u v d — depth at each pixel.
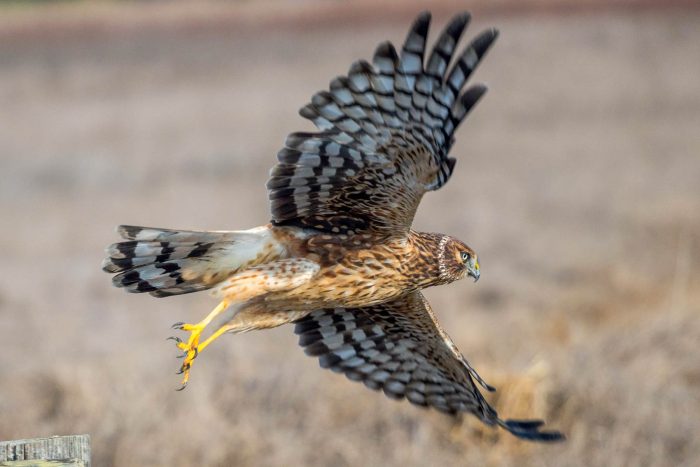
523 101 35.25
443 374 8.51
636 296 17.77
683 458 11.44
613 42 40.41
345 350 8.54
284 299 7.40
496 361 13.62
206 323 7.11
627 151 30.50
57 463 6.00
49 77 35.62
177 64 37.12
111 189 26.48
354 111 6.79
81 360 14.16
